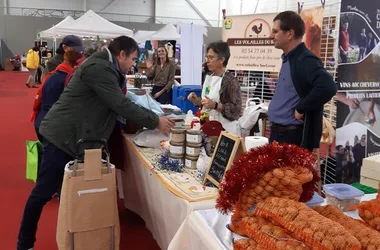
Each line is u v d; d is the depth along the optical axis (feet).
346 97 8.57
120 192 10.60
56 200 11.16
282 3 16.61
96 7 69.72
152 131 8.18
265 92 13.10
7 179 13.00
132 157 8.43
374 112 8.96
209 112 9.02
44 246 8.57
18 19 67.21
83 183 6.28
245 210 3.82
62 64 9.79
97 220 6.43
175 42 31.32
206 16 72.95
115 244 6.66
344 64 8.43
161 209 6.40
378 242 3.06
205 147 6.44
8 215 10.13
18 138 19.30
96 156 6.29
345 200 4.50
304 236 3.09
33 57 42.27
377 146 9.12
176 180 5.99
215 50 8.94
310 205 4.45
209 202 5.11
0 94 36.37
